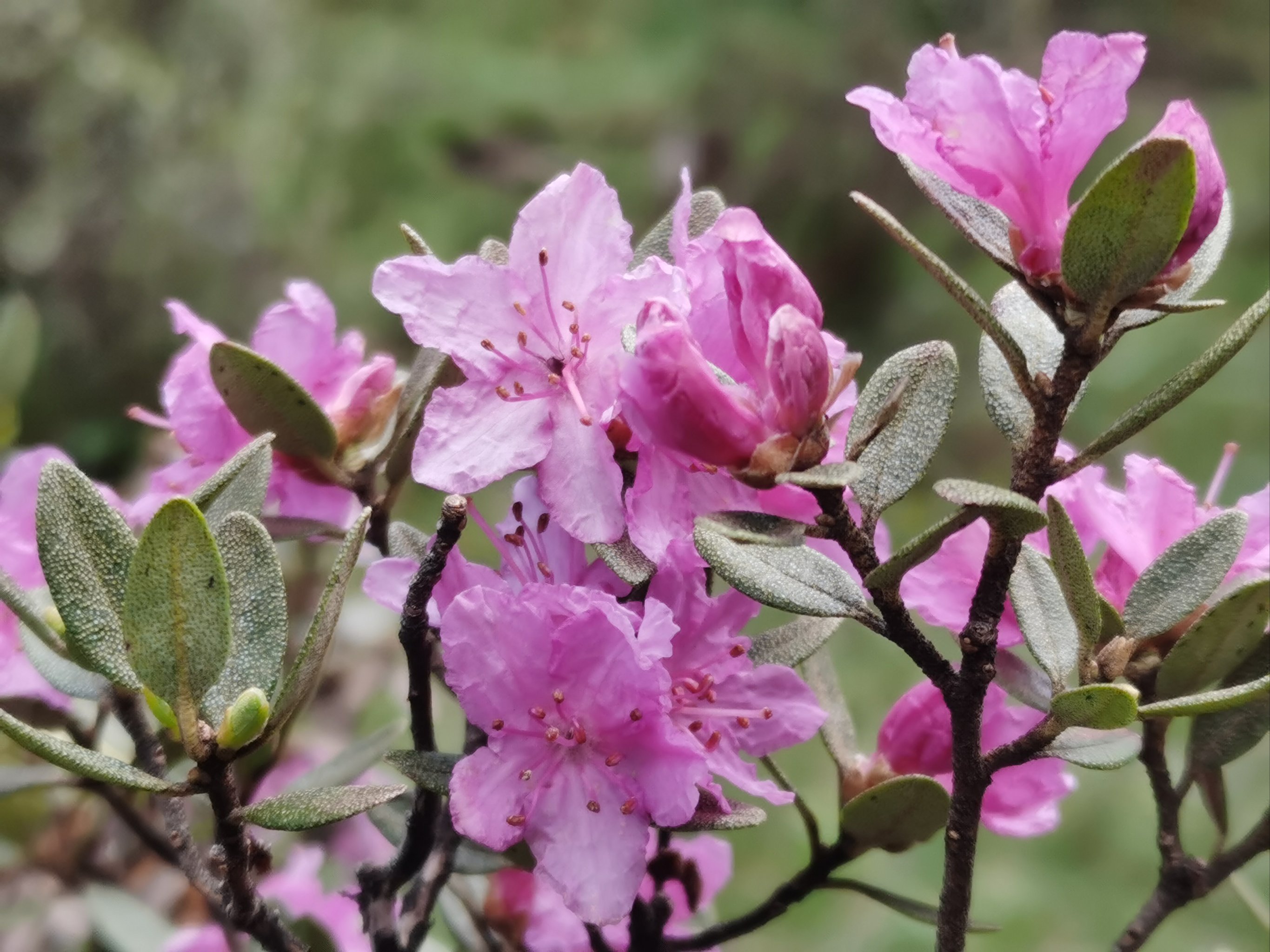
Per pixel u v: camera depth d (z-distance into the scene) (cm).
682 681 23
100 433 86
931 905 25
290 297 26
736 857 60
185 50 92
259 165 98
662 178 121
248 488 24
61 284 86
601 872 22
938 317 104
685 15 131
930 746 25
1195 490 24
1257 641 23
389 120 117
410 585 23
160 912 33
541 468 23
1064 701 21
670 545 23
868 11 119
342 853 31
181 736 21
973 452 91
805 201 116
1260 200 98
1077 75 21
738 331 21
